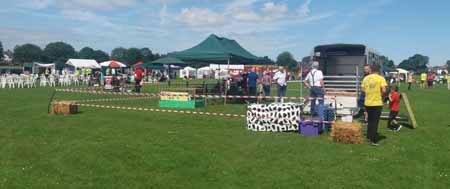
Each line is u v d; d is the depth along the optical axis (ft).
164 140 29.30
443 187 19.66
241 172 21.57
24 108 50.16
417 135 32.99
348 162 23.70
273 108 33.68
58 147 26.63
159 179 20.24
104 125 36.42
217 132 33.30
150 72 174.29
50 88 100.01
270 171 21.79
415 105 62.85
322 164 23.24
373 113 28.22
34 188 18.74
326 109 34.88
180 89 65.62
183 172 21.44
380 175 21.29
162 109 50.83
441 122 41.29
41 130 33.27
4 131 32.71
